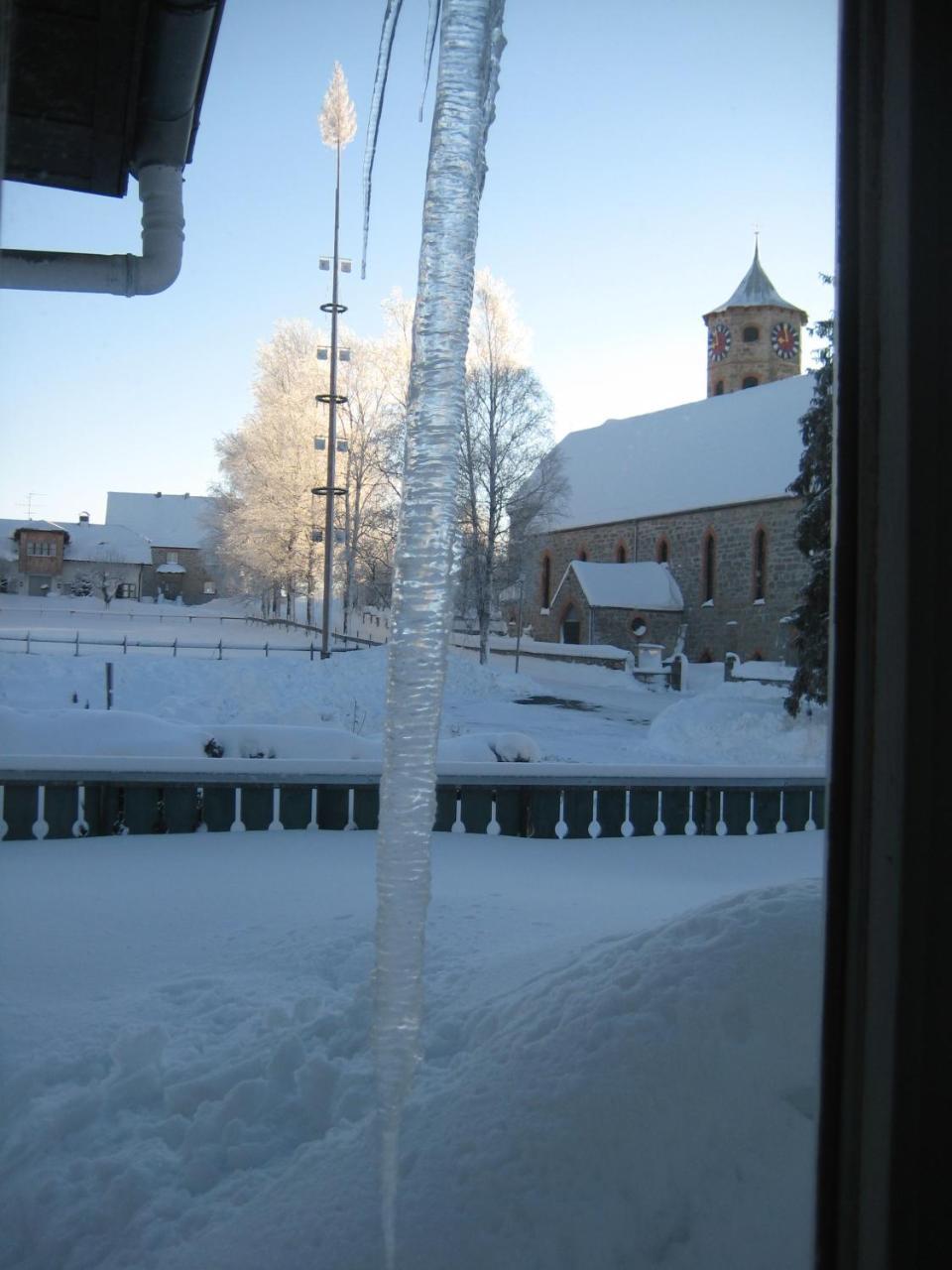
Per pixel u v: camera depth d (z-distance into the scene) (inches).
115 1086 124.0
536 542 2522.1
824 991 52.2
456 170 78.2
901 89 48.4
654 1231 78.9
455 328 78.2
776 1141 81.0
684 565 2180.1
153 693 981.2
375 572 2150.6
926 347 47.9
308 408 2106.3
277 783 299.6
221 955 175.6
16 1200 105.1
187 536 4188.0
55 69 181.9
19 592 3710.6
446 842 294.0
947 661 47.5
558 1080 92.1
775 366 2586.1
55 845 275.1
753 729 958.4
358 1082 115.5
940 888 47.3
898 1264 47.9
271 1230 90.0
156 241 227.9
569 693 1483.8
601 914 197.3
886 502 48.9
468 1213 83.4
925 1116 47.6
